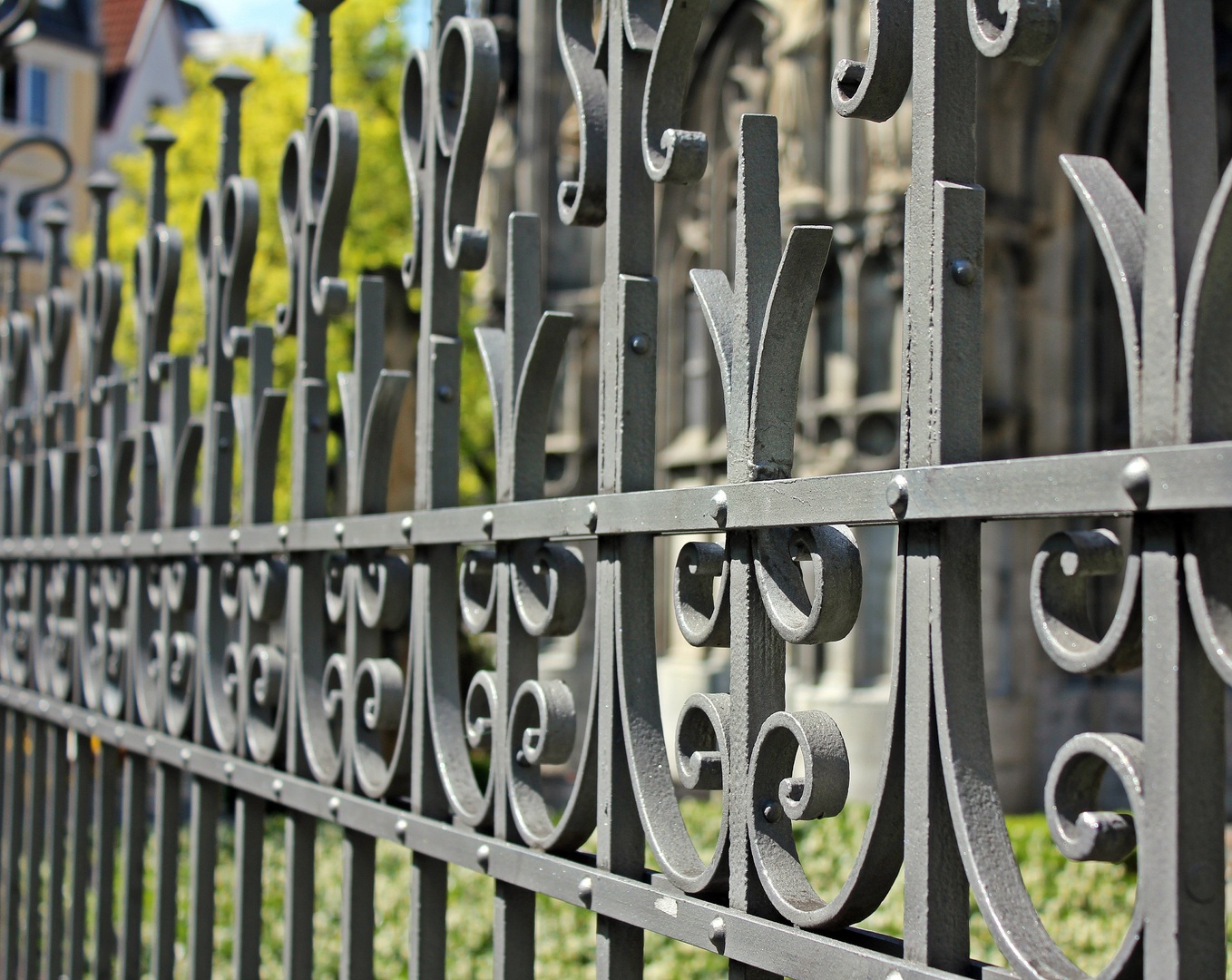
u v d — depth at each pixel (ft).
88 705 10.72
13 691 12.09
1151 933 3.21
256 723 8.04
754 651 4.44
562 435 58.44
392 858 24.25
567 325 5.62
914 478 3.74
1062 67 44.80
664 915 4.70
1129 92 45.37
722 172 53.52
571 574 5.49
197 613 8.87
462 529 5.97
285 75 53.98
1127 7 44.34
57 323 12.11
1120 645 3.30
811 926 4.11
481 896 20.79
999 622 43.16
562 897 5.23
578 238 58.95
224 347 8.65
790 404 4.48
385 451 6.92
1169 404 3.21
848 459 44.11
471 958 17.44
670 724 51.78
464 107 6.16
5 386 13.65
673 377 55.72
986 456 44.55
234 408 8.30
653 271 5.27
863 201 44.21
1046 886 23.21
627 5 5.22
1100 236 3.41
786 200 45.34
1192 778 3.18
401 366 44.29
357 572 6.92
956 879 3.78
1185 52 3.30
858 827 29.12
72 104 98.37
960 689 3.76
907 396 3.88
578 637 53.21
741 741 4.45
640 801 4.91
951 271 3.82
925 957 3.74
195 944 8.55
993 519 3.59
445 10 6.51
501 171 59.47
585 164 5.46
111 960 10.10
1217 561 3.15
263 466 7.98
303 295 7.55
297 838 7.43
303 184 7.57
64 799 11.23
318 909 20.13
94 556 10.34
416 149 6.79
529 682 5.48
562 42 5.68
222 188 8.58
